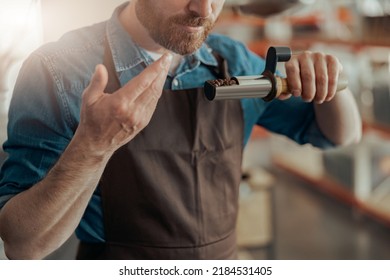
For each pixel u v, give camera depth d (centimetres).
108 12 145
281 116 142
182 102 122
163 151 120
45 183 96
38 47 128
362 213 314
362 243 287
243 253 243
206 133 124
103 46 119
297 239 292
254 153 404
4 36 137
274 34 329
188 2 100
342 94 128
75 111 112
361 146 313
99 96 84
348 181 322
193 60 127
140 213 120
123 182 118
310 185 366
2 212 103
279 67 162
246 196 239
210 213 126
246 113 135
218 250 129
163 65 84
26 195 99
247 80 101
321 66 107
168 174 121
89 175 93
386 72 301
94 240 123
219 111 125
